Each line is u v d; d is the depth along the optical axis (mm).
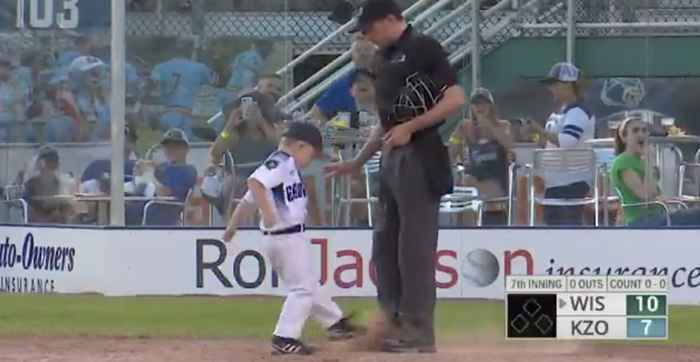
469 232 45750
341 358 31766
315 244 45875
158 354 33031
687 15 55750
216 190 50750
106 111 51469
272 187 32688
